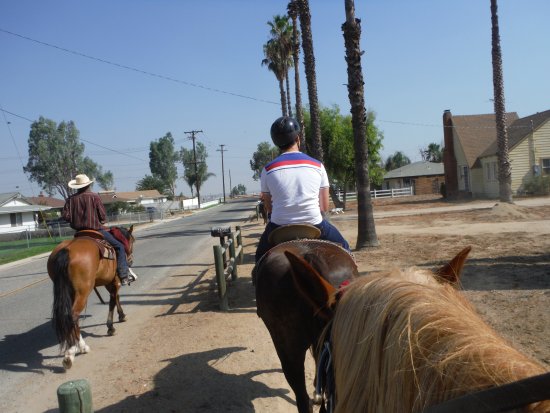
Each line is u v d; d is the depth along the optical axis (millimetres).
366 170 13312
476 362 1205
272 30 36156
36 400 5316
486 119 39094
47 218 66812
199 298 9578
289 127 4078
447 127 38844
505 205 20781
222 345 6453
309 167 3910
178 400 4910
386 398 1387
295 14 28797
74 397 3219
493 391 1050
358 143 13305
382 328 1479
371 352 1492
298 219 3799
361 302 1640
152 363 6027
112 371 5910
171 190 126000
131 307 9484
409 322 1393
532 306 6465
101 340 7336
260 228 25312
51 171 84125
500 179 24297
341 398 1595
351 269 2994
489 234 14164
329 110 36062
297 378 3264
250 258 14172
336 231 3945
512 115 39719
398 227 18578
